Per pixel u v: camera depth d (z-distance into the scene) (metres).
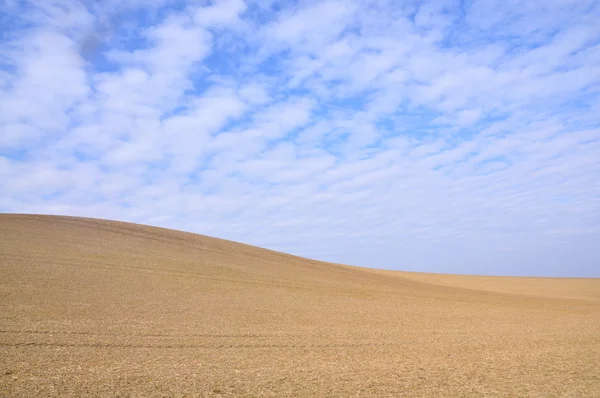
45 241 38.50
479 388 11.39
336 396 10.15
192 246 50.53
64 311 19.50
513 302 44.38
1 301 19.92
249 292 31.16
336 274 51.09
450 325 25.33
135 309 21.67
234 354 14.81
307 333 19.88
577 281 89.38
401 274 89.56
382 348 17.45
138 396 9.41
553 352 17.64
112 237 46.38
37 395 9.08
